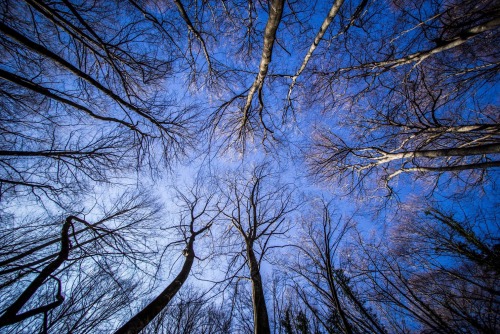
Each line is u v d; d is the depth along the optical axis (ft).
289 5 14.74
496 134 16.85
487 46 17.25
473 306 14.35
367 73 18.47
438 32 15.78
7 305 17.78
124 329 12.32
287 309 16.35
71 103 15.39
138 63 17.22
